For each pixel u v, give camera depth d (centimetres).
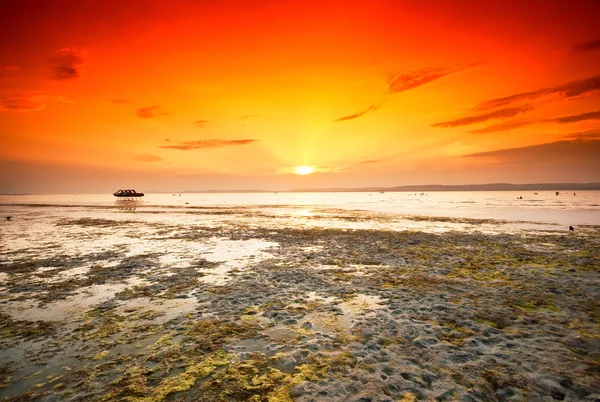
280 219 3525
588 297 847
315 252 1566
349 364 530
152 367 530
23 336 655
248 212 4838
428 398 436
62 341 631
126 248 1706
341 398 440
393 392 450
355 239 1977
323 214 4300
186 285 1015
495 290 926
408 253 1512
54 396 457
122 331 675
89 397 454
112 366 535
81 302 863
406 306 802
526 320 700
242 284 1020
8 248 1719
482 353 556
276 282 1040
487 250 1558
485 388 455
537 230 2306
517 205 6225
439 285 984
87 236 2178
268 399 442
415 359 540
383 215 3991
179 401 442
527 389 451
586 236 1975
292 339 627
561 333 632
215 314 766
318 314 757
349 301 848
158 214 4403
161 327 694
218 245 1794
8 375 511
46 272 1195
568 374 486
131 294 928
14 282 1063
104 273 1177
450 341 605
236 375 502
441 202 8300
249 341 621
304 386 470
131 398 449
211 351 582
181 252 1588
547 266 1212
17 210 5512
